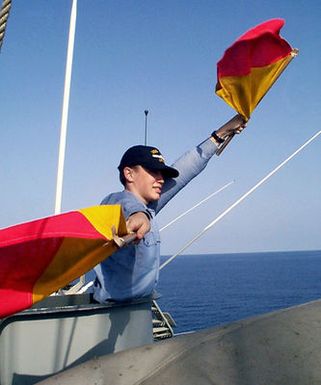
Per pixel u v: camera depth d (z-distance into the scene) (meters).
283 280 175.12
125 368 2.52
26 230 2.64
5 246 2.59
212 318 84.81
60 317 3.21
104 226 2.69
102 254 2.75
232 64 4.41
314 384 2.12
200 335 2.65
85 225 2.66
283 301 110.81
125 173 3.80
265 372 2.24
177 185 4.43
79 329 3.25
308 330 2.46
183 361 2.44
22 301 2.63
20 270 2.62
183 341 2.63
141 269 3.42
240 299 116.50
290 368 2.23
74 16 5.65
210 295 127.88
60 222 2.66
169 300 117.50
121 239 2.72
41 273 2.65
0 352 3.12
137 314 3.54
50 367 3.16
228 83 4.47
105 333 3.33
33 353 3.15
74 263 2.70
